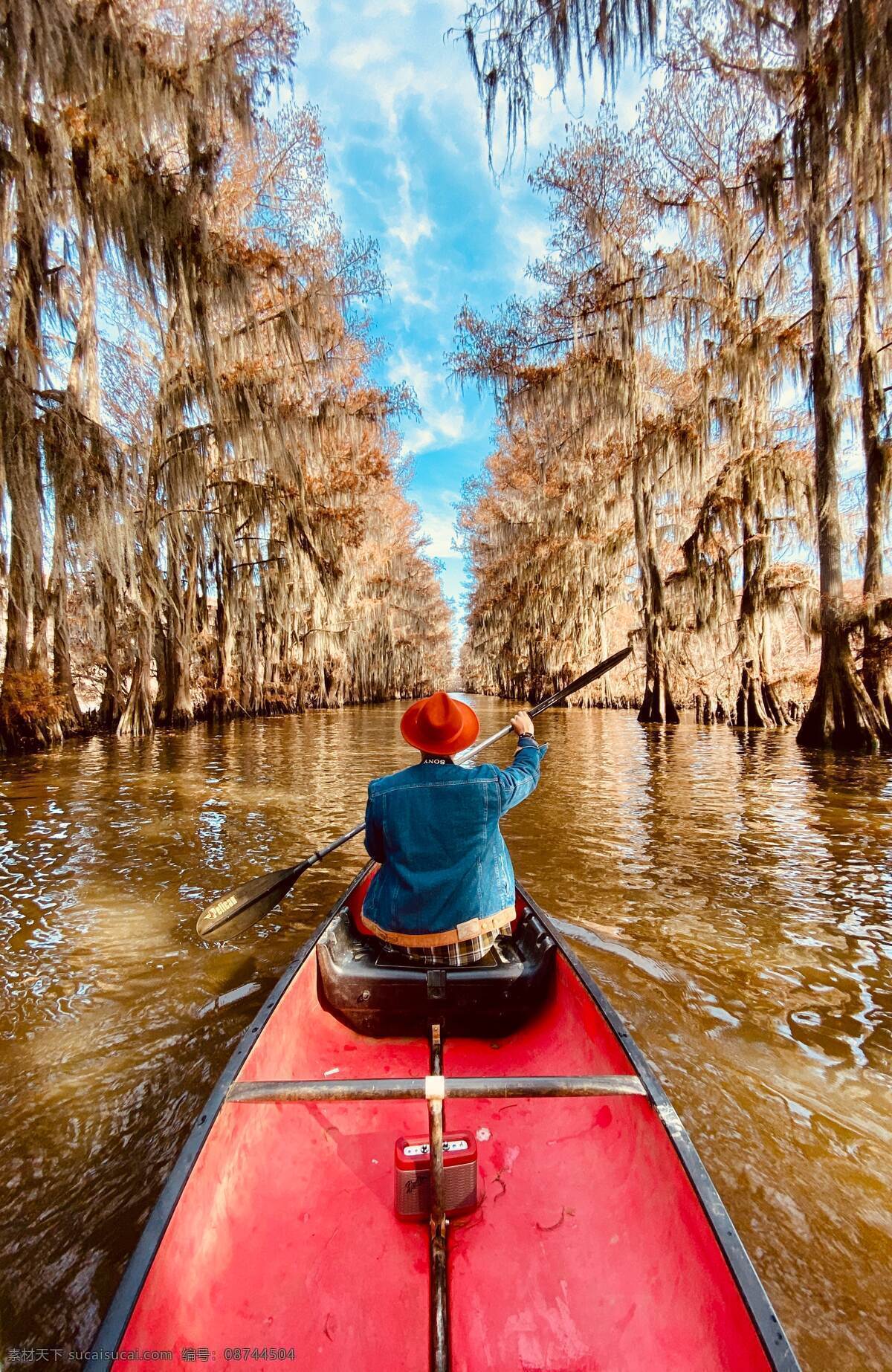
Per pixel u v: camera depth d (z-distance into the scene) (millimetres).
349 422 20969
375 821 2793
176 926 4648
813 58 10336
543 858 6121
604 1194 1934
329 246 20047
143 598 17406
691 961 4016
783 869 5773
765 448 16031
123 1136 2549
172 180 13297
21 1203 2223
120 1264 1991
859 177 9867
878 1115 2660
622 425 18109
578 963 2801
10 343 12078
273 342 18266
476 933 2766
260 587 29578
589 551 26594
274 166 18297
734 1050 3100
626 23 9102
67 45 10438
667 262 15391
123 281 16234
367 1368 1523
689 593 19391
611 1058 2244
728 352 14898
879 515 12516
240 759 13492
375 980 2754
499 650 50219
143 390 19703
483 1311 1637
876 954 4109
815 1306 1870
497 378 18328
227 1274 1633
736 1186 2287
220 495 21125
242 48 13125
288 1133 2123
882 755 11984
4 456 11336
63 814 8062
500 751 14445
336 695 39875
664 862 5996
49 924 4688
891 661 12539
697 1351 1411
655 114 15602
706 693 20469
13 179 10836
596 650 30844
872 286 12570
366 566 33719
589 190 17000
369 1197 1975
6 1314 1839
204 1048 3148
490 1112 2344
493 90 10062
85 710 20875
